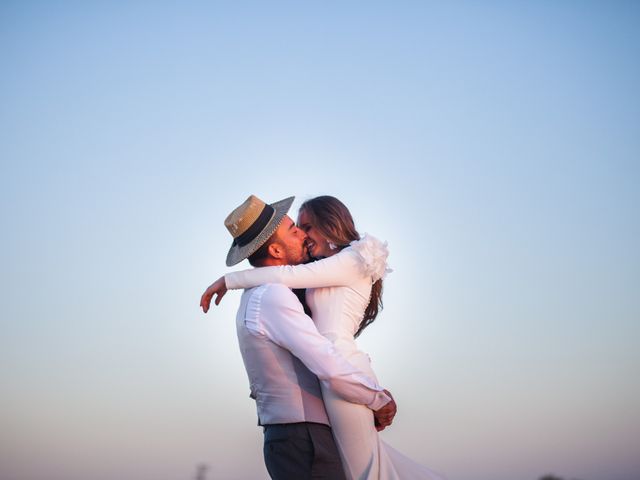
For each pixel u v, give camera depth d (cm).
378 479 229
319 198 288
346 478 231
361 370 248
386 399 233
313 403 233
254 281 252
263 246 263
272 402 233
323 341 227
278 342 231
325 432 232
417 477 245
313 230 282
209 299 256
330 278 257
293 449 227
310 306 269
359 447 229
